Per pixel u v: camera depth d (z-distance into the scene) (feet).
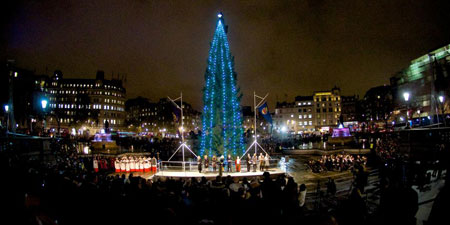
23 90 212.84
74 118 357.82
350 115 370.73
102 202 26.50
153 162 82.84
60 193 31.32
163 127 467.93
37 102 223.71
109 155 117.80
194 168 82.12
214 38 83.66
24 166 50.03
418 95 196.13
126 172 82.69
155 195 26.58
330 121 377.09
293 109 391.65
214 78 80.59
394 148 83.61
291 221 16.70
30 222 20.17
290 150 138.10
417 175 45.96
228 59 82.17
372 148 100.27
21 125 187.73
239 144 81.35
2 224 19.65
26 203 23.63
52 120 354.54
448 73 152.25
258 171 74.13
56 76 403.34
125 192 32.68
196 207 23.71
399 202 21.80
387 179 33.53
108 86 409.49
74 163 81.41
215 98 79.82
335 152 122.93
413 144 76.13
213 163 72.54
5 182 35.68
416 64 197.36
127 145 162.71
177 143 154.61
